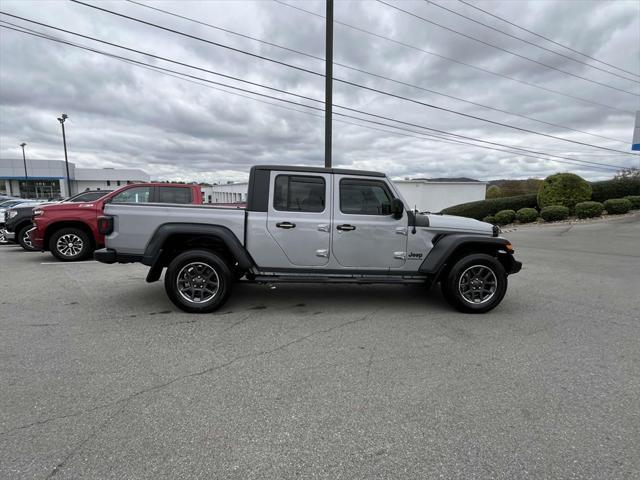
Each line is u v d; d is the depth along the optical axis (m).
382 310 5.19
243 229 4.90
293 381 3.13
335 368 3.39
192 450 2.26
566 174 20.44
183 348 3.77
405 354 3.72
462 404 2.82
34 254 9.71
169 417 2.60
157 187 9.15
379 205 5.15
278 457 2.22
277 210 4.96
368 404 2.80
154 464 2.13
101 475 2.04
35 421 2.51
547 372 3.36
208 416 2.62
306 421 2.58
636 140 18.02
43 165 57.34
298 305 5.37
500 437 2.43
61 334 4.09
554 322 4.75
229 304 5.37
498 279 5.05
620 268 8.48
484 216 24.09
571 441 2.40
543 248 11.70
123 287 6.20
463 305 5.05
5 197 25.03
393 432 2.47
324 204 5.00
